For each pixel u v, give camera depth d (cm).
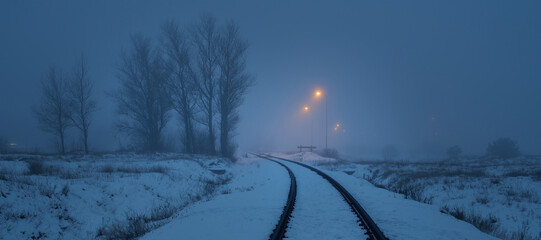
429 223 736
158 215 1090
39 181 1198
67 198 1107
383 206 919
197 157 3080
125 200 1268
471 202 1269
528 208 1141
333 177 1655
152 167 2020
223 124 3772
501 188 1477
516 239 759
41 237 870
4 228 823
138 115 3894
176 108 3784
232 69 3728
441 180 1727
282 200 1033
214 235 666
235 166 3334
